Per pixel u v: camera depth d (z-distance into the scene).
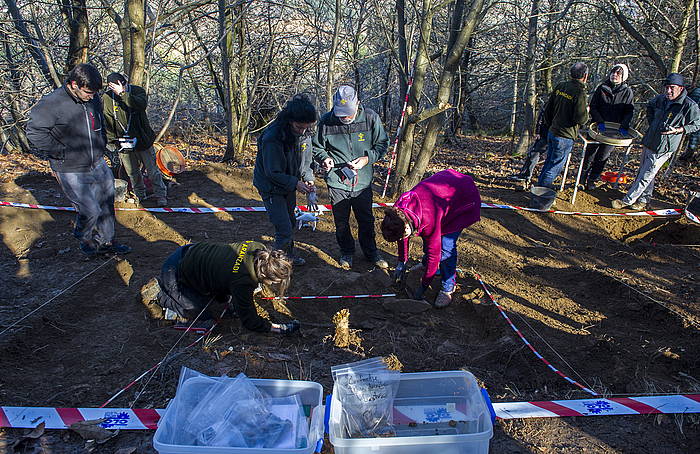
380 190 7.71
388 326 4.28
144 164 6.58
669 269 5.39
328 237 6.09
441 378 2.93
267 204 4.57
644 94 11.53
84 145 4.59
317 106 9.26
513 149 11.28
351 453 2.45
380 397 2.75
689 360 3.75
